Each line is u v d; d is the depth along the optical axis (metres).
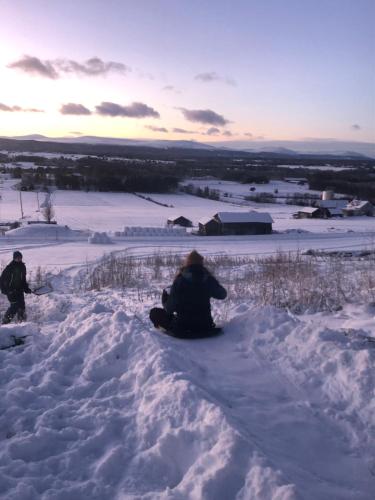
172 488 3.23
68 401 4.43
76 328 6.01
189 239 61.75
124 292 13.81
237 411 4.16
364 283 10.75
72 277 21.89
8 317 10.66
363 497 3.18
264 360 5.44
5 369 5.20
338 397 4.46
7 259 35.16
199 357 5.60
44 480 3.29
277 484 2.91
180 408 3.84
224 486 3.02
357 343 5.33
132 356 5.03
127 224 85.00
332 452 3.74
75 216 94.94
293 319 6.22
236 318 6.70
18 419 4.10
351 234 66.81
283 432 3.93
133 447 3.68
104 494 3.19
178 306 6.41
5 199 123.62
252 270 16.03
